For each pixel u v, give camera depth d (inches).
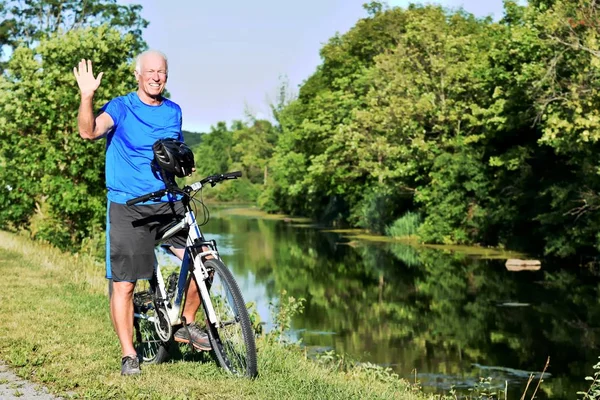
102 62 671.1
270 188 2849.4
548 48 906.7
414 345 544.4
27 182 644.1
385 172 1413.6
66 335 230.7
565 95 896.9
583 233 970.1
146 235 183.3
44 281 377.1
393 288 818.8
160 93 186.2
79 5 1549.0
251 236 1552.7
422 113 1355.8
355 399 178.5
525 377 461.1
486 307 697.6
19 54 645.9
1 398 160.1
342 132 1489.9
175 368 189.6
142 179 181.8
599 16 822.5
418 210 1480.1
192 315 187.0
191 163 178.5
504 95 1254.3
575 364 492.4
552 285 828.6
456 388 432.8
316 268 989.2
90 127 174.4
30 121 631.8
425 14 1523.1
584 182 995.3
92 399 159.6
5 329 236.5
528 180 1180.5
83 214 658.8
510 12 1234.6
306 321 633.0
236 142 4557.1
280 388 171.8
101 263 529.0
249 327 171.5
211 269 176.7
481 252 1186.0
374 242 1384.1
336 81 1860.2
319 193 2213.3
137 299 201.2
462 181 1314.0
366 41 1870.1
